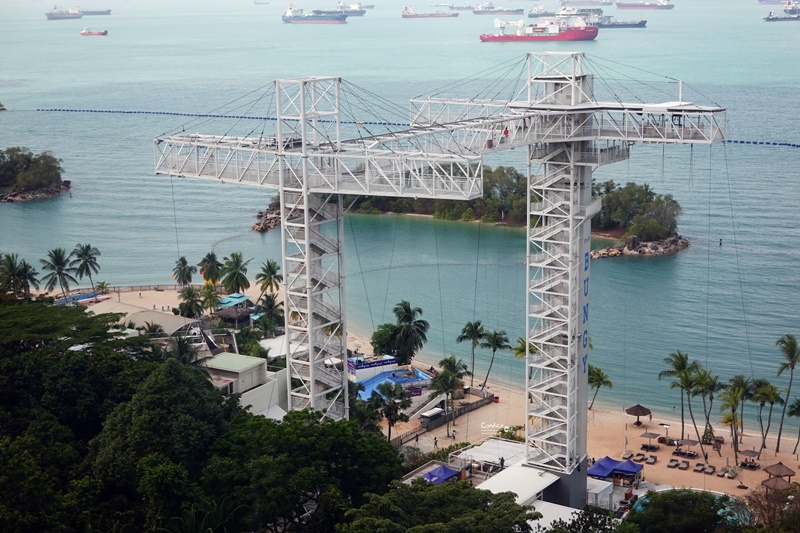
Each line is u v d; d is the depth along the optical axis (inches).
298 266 5310.0
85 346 5634.8
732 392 6392.7
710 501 4591.5
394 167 4877.0
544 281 5383.9
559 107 5221.5
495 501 4101.9
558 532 4005.9
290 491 4195.4
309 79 5073.8
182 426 4451.3
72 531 3905.0
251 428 4589.1
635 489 5831.7
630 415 7057.1
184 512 3969.0
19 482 3897.6
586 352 5531.5
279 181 5118.1
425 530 3695.9
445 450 6269.7
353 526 3720.5
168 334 6963.6
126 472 4276.6
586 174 5393.7
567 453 5349.4
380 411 6382.9
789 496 5339.6
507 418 7037.4
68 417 4761.3
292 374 5442.9
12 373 4845.0
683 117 5128.0
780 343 6948.8
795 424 6968.5
